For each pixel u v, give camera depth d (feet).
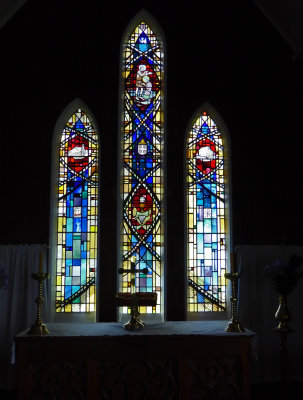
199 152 24.21
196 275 23.11
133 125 24.31
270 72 24.44
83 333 15.93
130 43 25.03
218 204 23.82
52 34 24.07
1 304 21.49
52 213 22.70
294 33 23.75
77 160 23.79
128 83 24.68
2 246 22.04
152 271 23.03
